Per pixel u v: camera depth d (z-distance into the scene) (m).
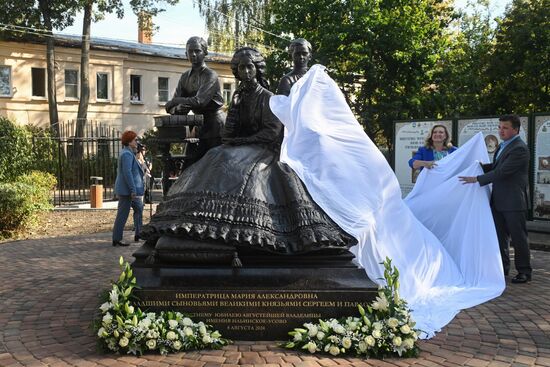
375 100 25.36
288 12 25.58
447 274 5.59
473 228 5.98
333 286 4.04
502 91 26.31
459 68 25.72
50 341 4.19
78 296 5.61
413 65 24.77
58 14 27.23
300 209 4.23
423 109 24.58
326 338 3.83
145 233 4.21
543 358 3.84
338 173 4.61
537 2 24.66
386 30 24.14
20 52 27.64
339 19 24.44
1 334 4.37
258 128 5.08
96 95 30.02
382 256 4.80
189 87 6.45
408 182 11.92
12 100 27.59
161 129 6.27
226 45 31.05
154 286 4.04
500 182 6.40
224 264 4.10
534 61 24.11
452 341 4.19
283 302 4.03
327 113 4.91
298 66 5.99
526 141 10.34
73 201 17.12
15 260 7.73
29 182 13.51
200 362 3.67
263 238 4.05
